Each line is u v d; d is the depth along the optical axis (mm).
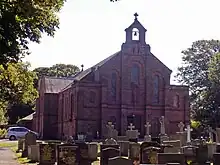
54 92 90688
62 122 85000
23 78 48344
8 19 17078
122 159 21016
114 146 32188
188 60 102562
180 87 78875
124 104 75688
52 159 31109
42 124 89812
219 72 85188
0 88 44844
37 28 20719
